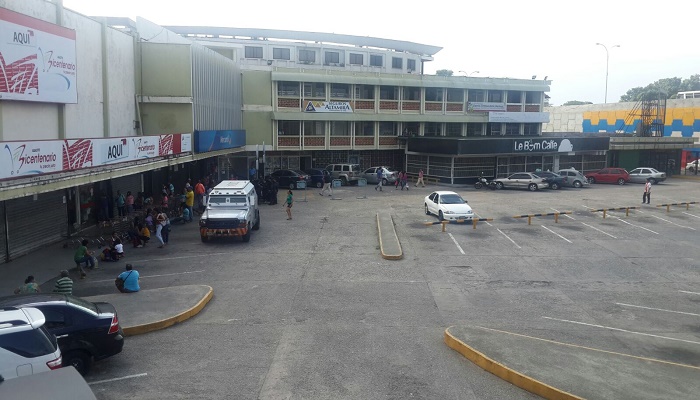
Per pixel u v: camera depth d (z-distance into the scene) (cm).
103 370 1146
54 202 2411
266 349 1262
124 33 3002
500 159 5112
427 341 1325
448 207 3030
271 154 5200
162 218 2456
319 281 1875
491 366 1136
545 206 3684
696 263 2206
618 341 1377
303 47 6781
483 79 5744
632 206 3688
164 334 1361
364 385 1075
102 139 1978
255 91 4891
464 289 1803
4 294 1695
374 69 7156
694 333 1453
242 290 1764
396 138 5462
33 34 1984
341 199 4025
